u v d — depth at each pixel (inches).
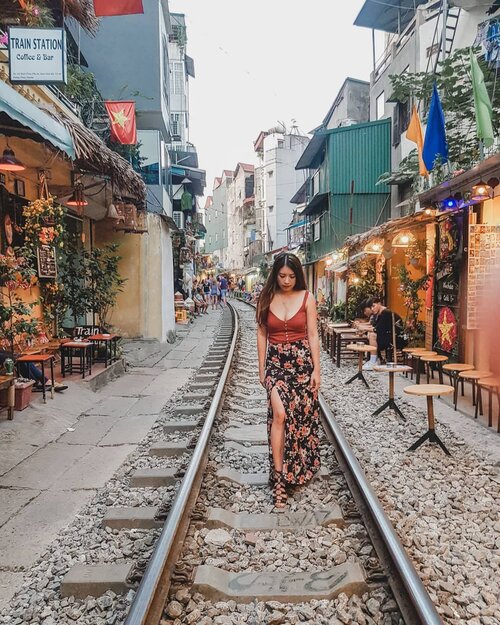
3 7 275.9
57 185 388.5
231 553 139.2
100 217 547.8
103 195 470.6
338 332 462.6
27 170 347.6
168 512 157.8
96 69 659.4
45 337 337.1
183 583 123.3
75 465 210.8
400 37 711.7
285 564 134.0
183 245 1010.1
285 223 2001.7
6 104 188.1
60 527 158.1
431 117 360.5
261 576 127.5
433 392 216.7
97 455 223.1
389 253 454.3
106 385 374.9
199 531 148.9
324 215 981.2
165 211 723.4
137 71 662.5
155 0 662.5
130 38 662.5
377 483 184.2
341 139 870.4
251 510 166.9
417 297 449.7
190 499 163.2
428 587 122.5
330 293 892.0
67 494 182.1
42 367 283.4
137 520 156.9
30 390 273.9
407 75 459.2
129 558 139.1
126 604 118.8
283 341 179.9
